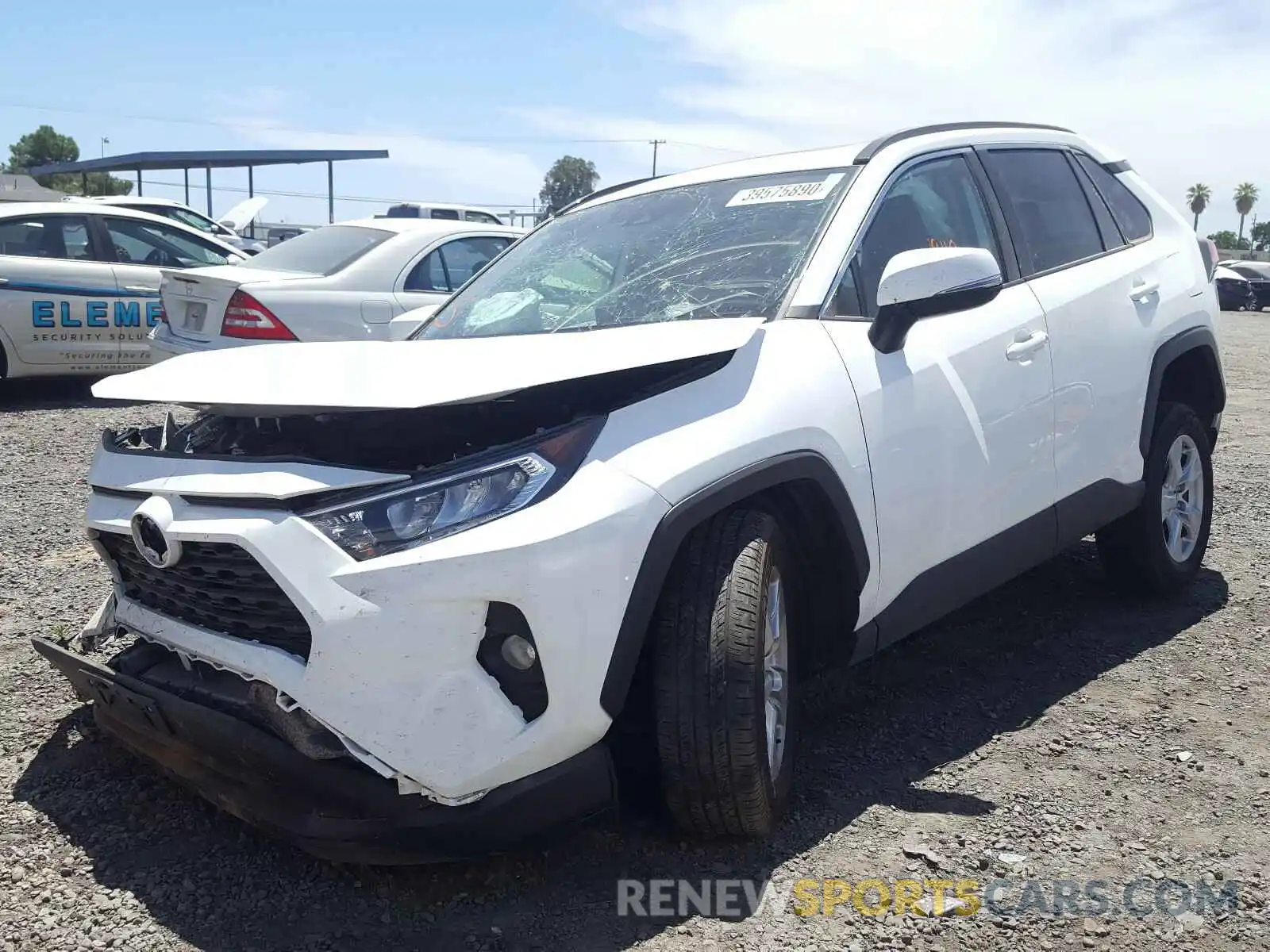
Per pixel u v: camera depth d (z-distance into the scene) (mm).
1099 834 2898
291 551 2336
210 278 7324
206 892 2629
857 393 3076
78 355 9508
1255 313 29859
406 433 2607
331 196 30000
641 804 2975
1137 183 4797
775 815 2828
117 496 2752
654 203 3947
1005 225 3947
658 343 2732
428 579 2324
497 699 2410
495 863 2748
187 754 2773
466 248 8195
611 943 2449
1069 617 4551
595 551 2438
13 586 4738
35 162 81875
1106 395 4086
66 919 2520
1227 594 4805
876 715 3652
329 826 2471
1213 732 3494
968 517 3480
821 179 3623
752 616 2639
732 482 2664
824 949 2426
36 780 3152
